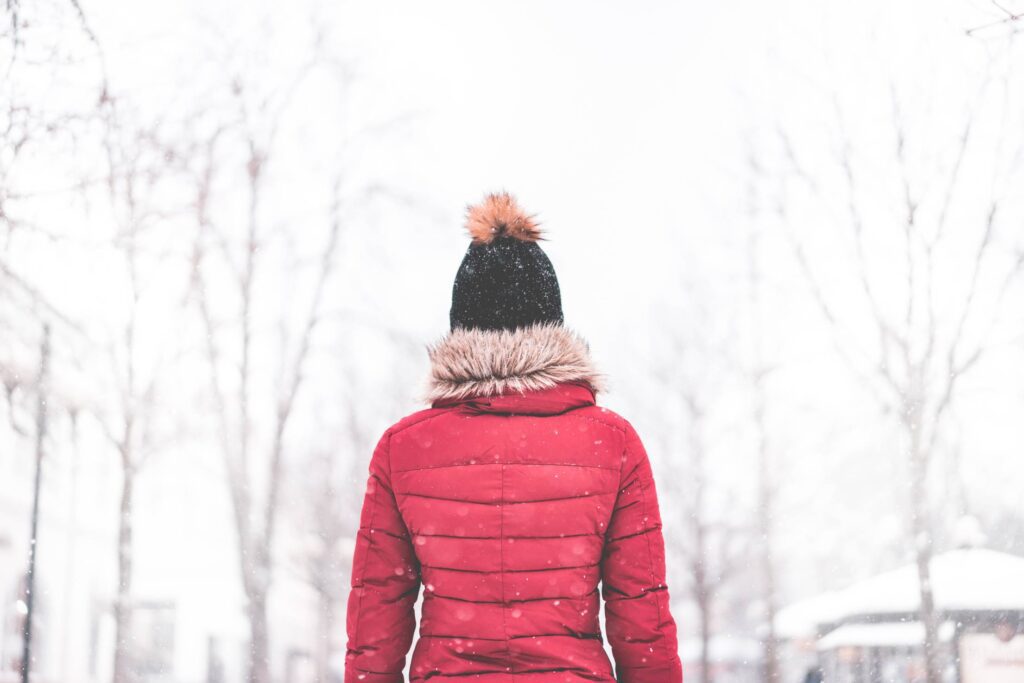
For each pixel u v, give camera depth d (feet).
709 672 67.87
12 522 56.39
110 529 69.36
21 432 42.34
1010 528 48.49
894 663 40.86
